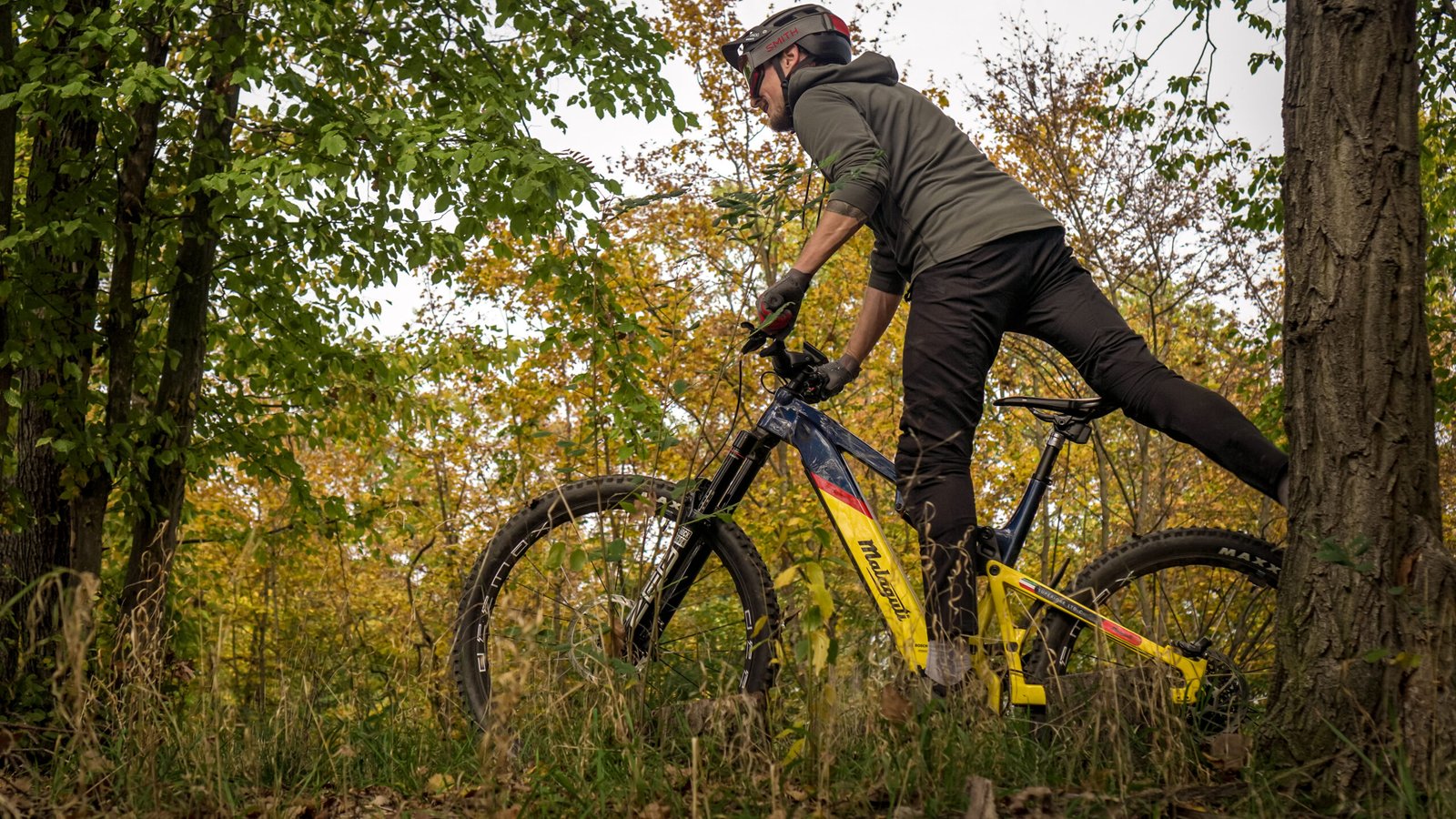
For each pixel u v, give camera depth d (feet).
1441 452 23.57
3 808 6.36
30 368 13.74
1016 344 27.86
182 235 15.06
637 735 6.68
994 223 8.08
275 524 20.07
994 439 32.24
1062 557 33.60
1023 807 5.98
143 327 17.89
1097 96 29.84
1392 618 6.64
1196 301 31.22
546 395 33.35
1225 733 7.54
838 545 8.46
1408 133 7.11
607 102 18.48
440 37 18.01
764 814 5.96
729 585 8.77
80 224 13.42
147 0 13.33
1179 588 9.30
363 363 22.45
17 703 10.34
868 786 6.37
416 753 7.73
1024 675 8.34
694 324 13.41
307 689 7.88
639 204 8.27
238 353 20.90
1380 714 6.49
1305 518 7.07
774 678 8.18
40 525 14.29
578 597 8.22
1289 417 7.27
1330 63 7.20
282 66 16.28
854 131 8.31
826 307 38.11
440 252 18.71
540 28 18.20
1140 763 7.11
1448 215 25.34
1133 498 29.55
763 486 31.04
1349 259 7.02
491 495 33.37
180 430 15.02
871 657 7.89
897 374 36.19
